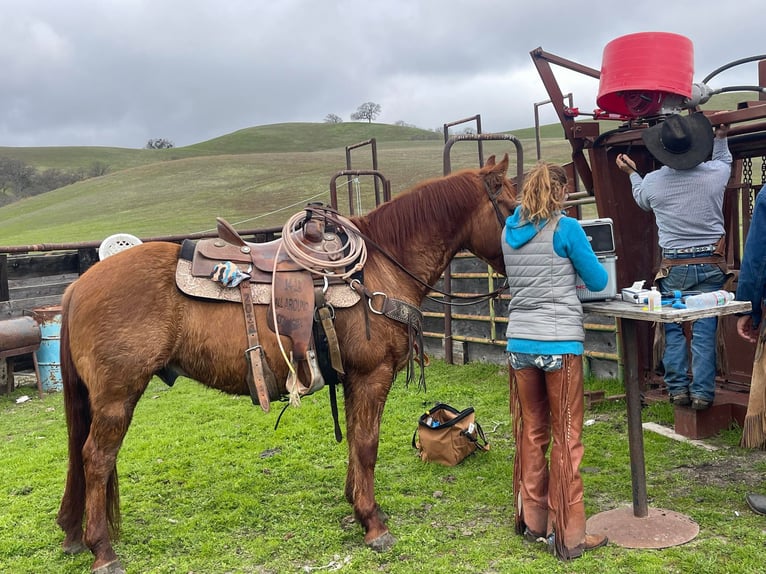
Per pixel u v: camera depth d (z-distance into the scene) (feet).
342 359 9.98
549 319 9.18
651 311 8.91
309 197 109.50
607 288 9.80
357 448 10.16
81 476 9.96
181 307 9.53
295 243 10.03
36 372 22.61
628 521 10.05
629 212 16.15
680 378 13.97
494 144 152.66
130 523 11.21
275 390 9.97
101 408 9.30
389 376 10.34
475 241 11.06
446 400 18.48
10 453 15.89
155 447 15.43
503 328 21.74
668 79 11.83
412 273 10.67
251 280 9.71
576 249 9.00
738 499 10.87
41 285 26.09
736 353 15.55
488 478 12.50
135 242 23.89
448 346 23.65
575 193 17.75
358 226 10.71
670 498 11.05
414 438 14.26
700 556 8.93
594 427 15.08
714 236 12.81
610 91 12.25
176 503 12.05
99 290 9.39
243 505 11.69
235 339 9.59
